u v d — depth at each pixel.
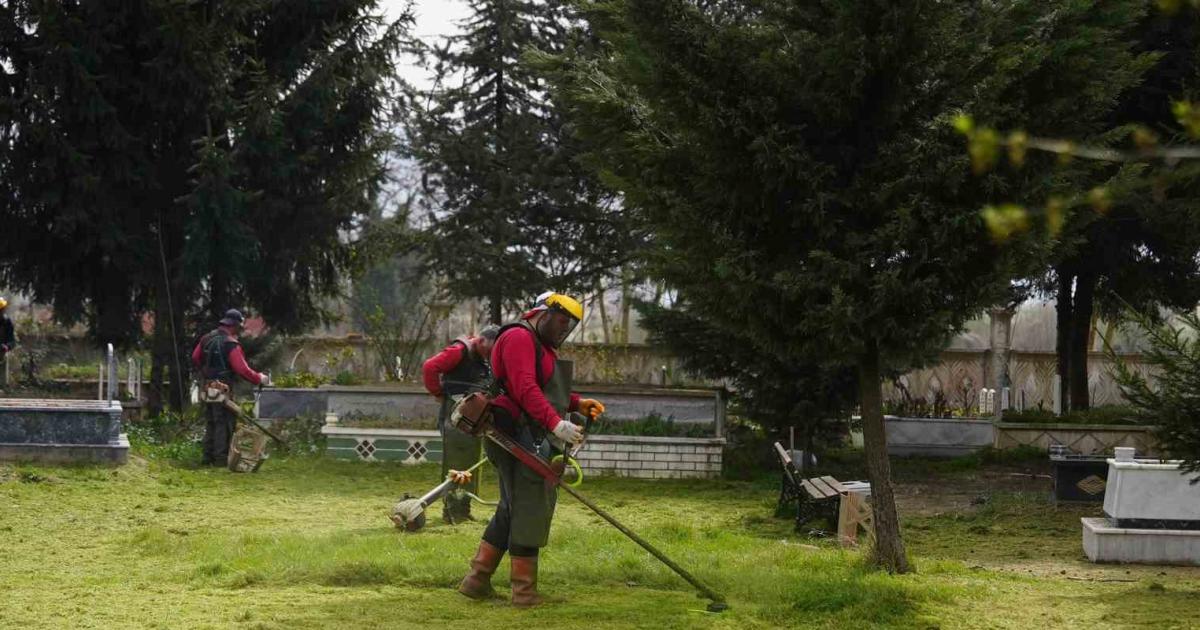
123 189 19.39
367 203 21.75
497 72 21.81
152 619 6.00
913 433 18.12
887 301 7.06
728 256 7.12
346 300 26.58
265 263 20.91
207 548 8.45
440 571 7.34
